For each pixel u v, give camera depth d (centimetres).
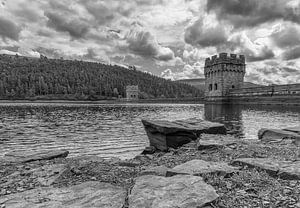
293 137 1296
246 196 520
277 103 5900
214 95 9381
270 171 662
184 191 517
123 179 729
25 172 809
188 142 1467
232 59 9019
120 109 8769
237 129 2898
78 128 3322
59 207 472
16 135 2670
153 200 478
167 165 927
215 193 506
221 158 945
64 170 806
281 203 482
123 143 2186
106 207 471
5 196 543
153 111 7425
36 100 19125
